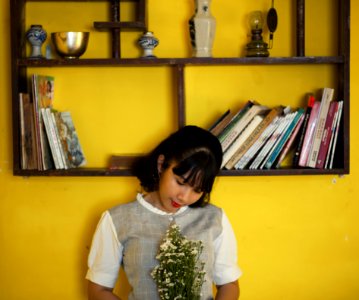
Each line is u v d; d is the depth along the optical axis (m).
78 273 2.55
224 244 2.08
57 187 2.53
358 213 2.52
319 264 2.53
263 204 2.52
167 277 1.71
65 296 2.55
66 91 2.51
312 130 2.34
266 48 2.37
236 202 2.52
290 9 2.48
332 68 2.49
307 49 2.49
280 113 2.36
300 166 2.37
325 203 2.51
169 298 1.71
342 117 2.32
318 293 2.54
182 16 2.49
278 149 2.32
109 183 2.52
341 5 2.38
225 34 2.49
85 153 2.52
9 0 2.48
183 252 1.73
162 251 1.83
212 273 2.03
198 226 2.03
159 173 1.97
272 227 2.52
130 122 2.52
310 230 2.52
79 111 2.52
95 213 2.53
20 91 2.38
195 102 2.50
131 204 2.07
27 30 2.49
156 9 2.48
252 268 2.53
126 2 2.48
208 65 2.47
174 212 2.04
